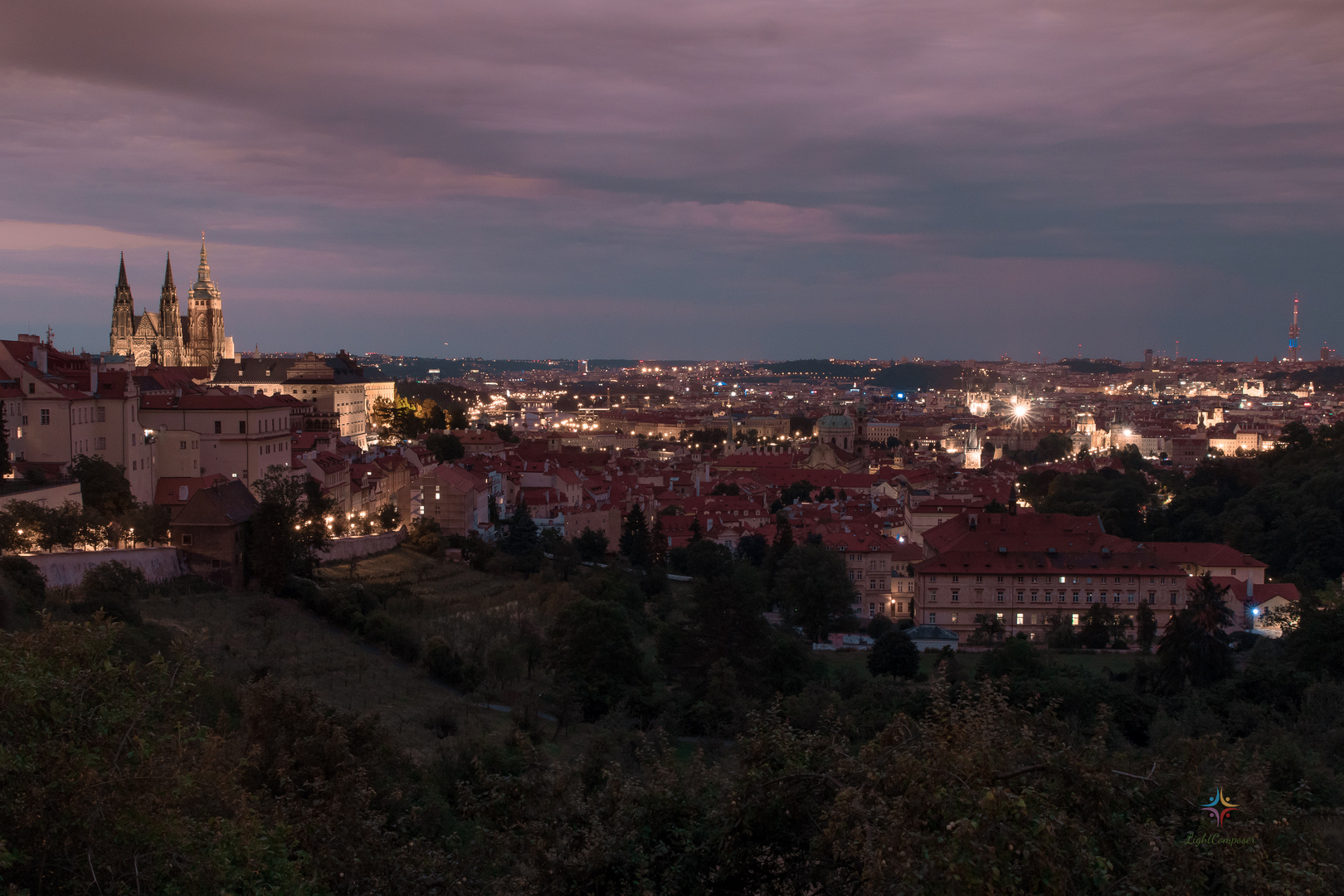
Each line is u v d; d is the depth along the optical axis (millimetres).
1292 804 53250
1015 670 151750
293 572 173375
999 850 39125
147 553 155500
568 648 151000
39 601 123812
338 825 58406
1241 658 189875
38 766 46438
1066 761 45781
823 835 45250
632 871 52125
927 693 136875
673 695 152750
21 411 172625
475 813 61406
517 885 51594
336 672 137875
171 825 47188
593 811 56812
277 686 79812
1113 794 45406
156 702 53094
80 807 45531
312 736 75188
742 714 136625
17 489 155875
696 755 62969
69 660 52688
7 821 45062
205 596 154750
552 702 134750
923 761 44906
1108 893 42438
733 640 163250
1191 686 155000
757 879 51938
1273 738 114938
